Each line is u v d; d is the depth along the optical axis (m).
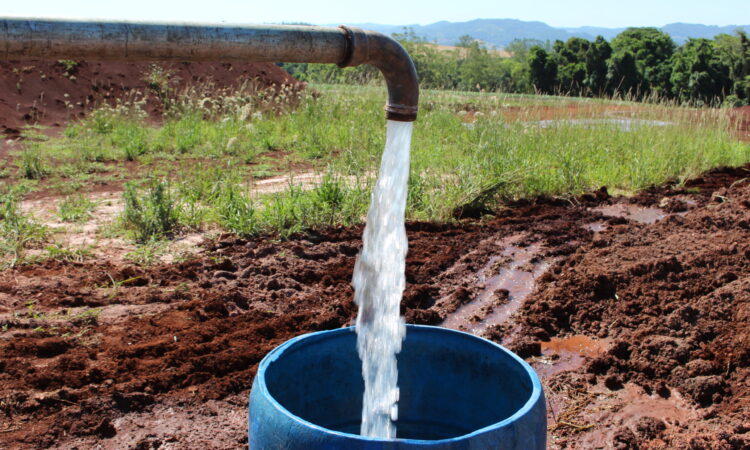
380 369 2.84
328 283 5.36
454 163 8.89
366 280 2.75
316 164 9.95
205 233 6.39
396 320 2.81
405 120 2.43
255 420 2.21
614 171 8.77
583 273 5.39
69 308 4.64
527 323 4.74
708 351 4.24
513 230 6.73
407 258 5.91
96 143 10.88
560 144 9.52
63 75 13.98
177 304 4.80
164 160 10.02
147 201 6.68
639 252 5.79
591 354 4.41
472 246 6.26
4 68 13.38
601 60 41.47
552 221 7.04
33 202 7.46
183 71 15.69
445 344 2.81
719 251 5.72
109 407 3.48
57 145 10.70
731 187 8.30
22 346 4.01
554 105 14.67
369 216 2.65
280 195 7.23
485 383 2.71
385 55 2.28
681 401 3.85
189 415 3.52
